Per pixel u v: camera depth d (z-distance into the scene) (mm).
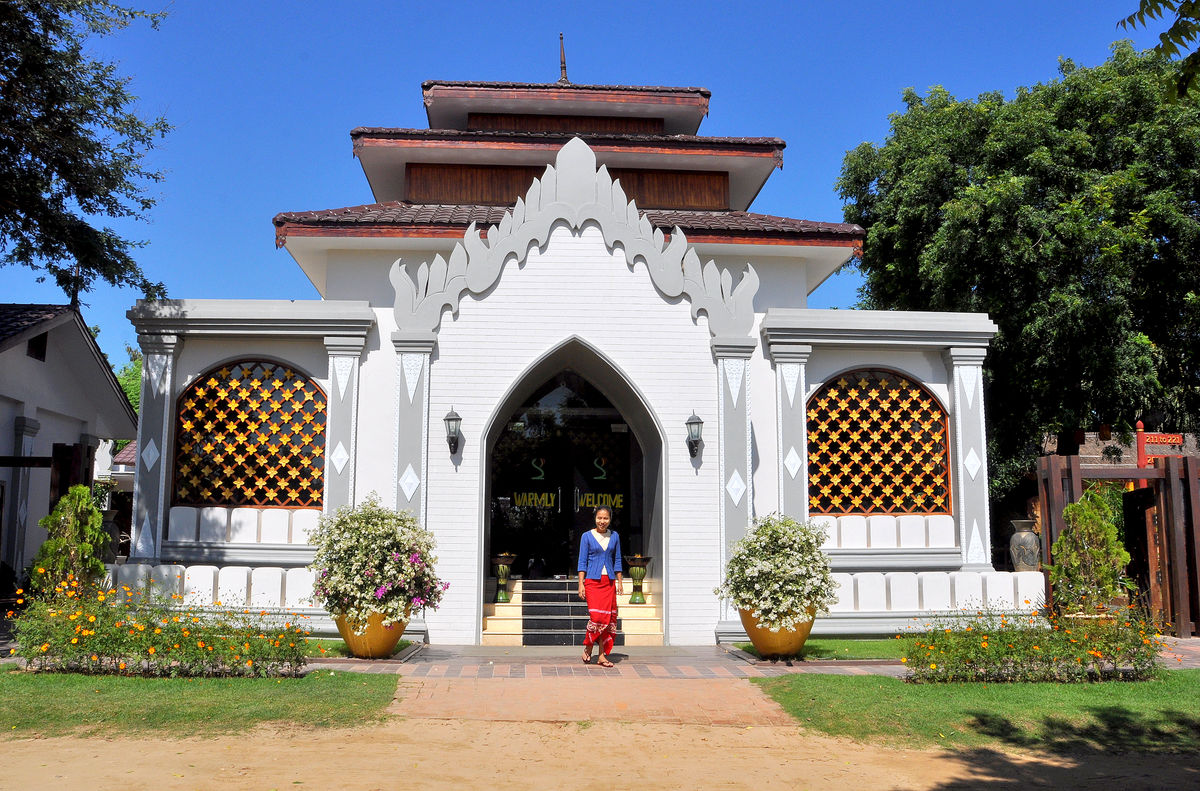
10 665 9086
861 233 14445
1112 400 19062
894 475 13094
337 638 11562
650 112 18938
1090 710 7957
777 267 14906
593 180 12719
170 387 12164
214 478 12352
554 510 14156
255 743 6727
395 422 12156
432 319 12203
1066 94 20250
